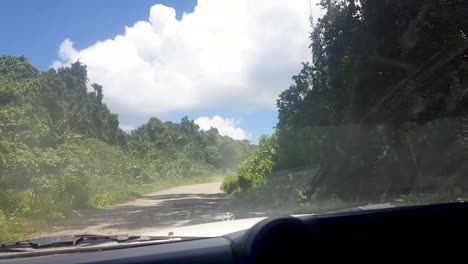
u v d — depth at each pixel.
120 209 18.72
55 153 20.56
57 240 3.11
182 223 12.27
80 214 16.81
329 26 12.16
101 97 56.41
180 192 32.06
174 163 53.50
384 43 10.51
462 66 9.20
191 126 76.25
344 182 11.39
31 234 11.65
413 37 9.61
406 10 10.05
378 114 10.56
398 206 2.88
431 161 9.44
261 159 20.77
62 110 35.69
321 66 12.78
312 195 12.09
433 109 9.48
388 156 10.40
